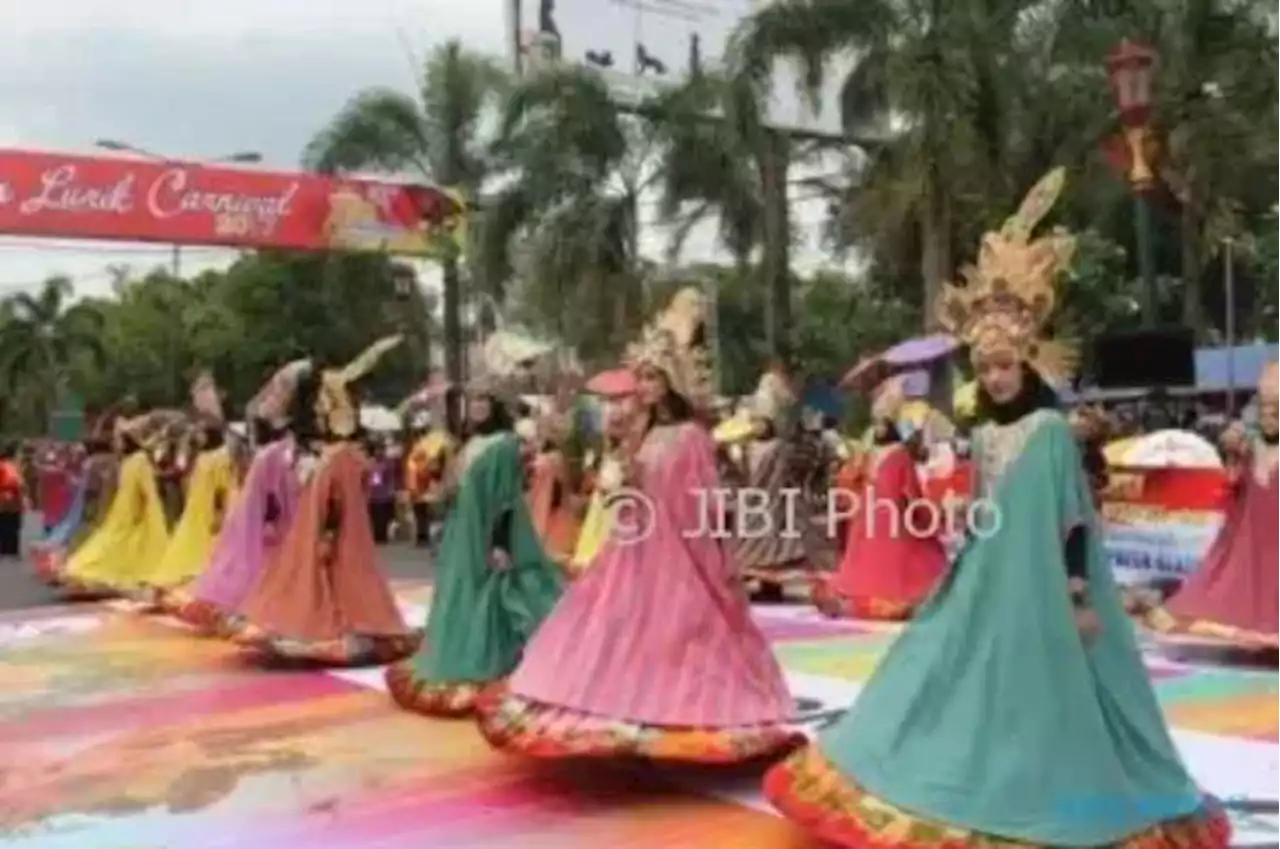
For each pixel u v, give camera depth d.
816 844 4.63
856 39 21.66
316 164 24.77
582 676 5.29
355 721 6.77
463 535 6.88
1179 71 21.44
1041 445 4.21
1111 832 3.90
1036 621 4.08
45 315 48.22
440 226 17.80
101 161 15.84
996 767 3.97
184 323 45.38
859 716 4.33
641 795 5.29
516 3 31.05
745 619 5.45
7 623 10.66
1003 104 20.20
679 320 5.57
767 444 11.30
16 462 21.62
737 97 22.38
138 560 12.27
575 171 23.17
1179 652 8.23
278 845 4.85
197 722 6.85
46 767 6.00
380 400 29.05
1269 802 4.98
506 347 6.81
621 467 5.55
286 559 8.34
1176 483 9.77
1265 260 27.98
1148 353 12.51
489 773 5.68
